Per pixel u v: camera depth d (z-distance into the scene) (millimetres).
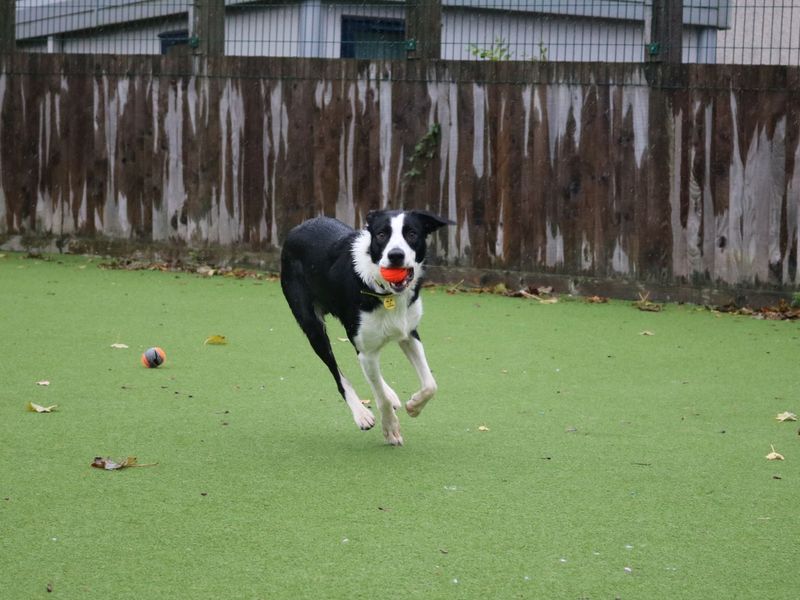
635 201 11852
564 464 6160
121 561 4625
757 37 13609
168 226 13758
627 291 11984
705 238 11680
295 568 4586
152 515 5180
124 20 15008
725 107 11461
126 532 4953
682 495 5641
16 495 5414
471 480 5832
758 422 7160
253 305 11172
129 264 13609
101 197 14008
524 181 12219
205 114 13391
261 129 13172
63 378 7938
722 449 6508
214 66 13273
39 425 6691
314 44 13438
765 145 11383
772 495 5656
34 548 4746
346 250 6543
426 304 11492
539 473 5980
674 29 11578
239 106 13234
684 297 11805
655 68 11609
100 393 7547
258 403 7418
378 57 13266
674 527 5168
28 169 14234
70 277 12594
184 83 13438
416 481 5797
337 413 7238
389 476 5879
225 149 13367
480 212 12422
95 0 15156
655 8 11578
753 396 7883
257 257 13383
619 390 8023
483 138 12320
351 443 6527
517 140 12188
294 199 13133
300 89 12945
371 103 12680
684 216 11727
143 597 4277
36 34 15047
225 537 4922
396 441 6500
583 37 12984
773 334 10234
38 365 8320
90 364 8406
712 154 11555
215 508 5301
